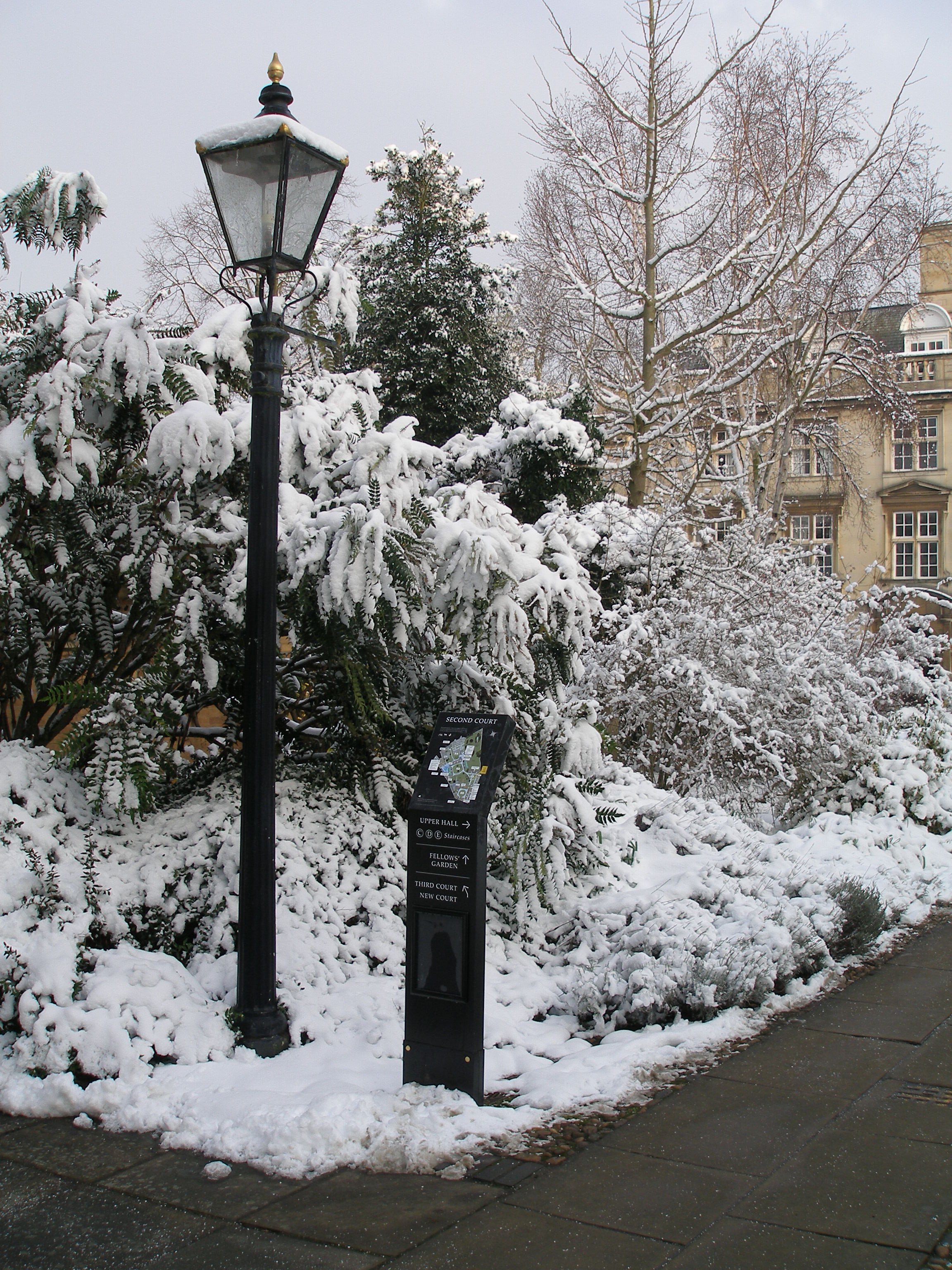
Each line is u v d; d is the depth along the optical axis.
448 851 4.25
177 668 5.68
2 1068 4.39
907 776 10.00
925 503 38.25
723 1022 5.23
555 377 22.08
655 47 16.95
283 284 6.90
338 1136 3.83
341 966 5.39
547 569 5.95
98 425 5.94
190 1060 4.48
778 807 10.26
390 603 5.50
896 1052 4.91
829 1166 3.70
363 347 15.73
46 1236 3.27
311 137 4.84
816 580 11.33
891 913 7.55
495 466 10.40
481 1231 3.28
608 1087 4.42
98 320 5.79
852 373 22.20
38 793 5.41
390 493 5.51
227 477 6.18
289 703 6.75
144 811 5.45
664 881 6.52
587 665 8.99
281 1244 3.22
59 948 4.66
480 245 17.62
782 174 19.48
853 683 10.19
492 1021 5.09
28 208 6.09
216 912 5.36
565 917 6.25
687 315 20.19
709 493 16.44
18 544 5.84
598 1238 3.22
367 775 6.39
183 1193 3.54
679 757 9.20
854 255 19.20
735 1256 3.11
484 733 4.39
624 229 19.22
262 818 4.78
